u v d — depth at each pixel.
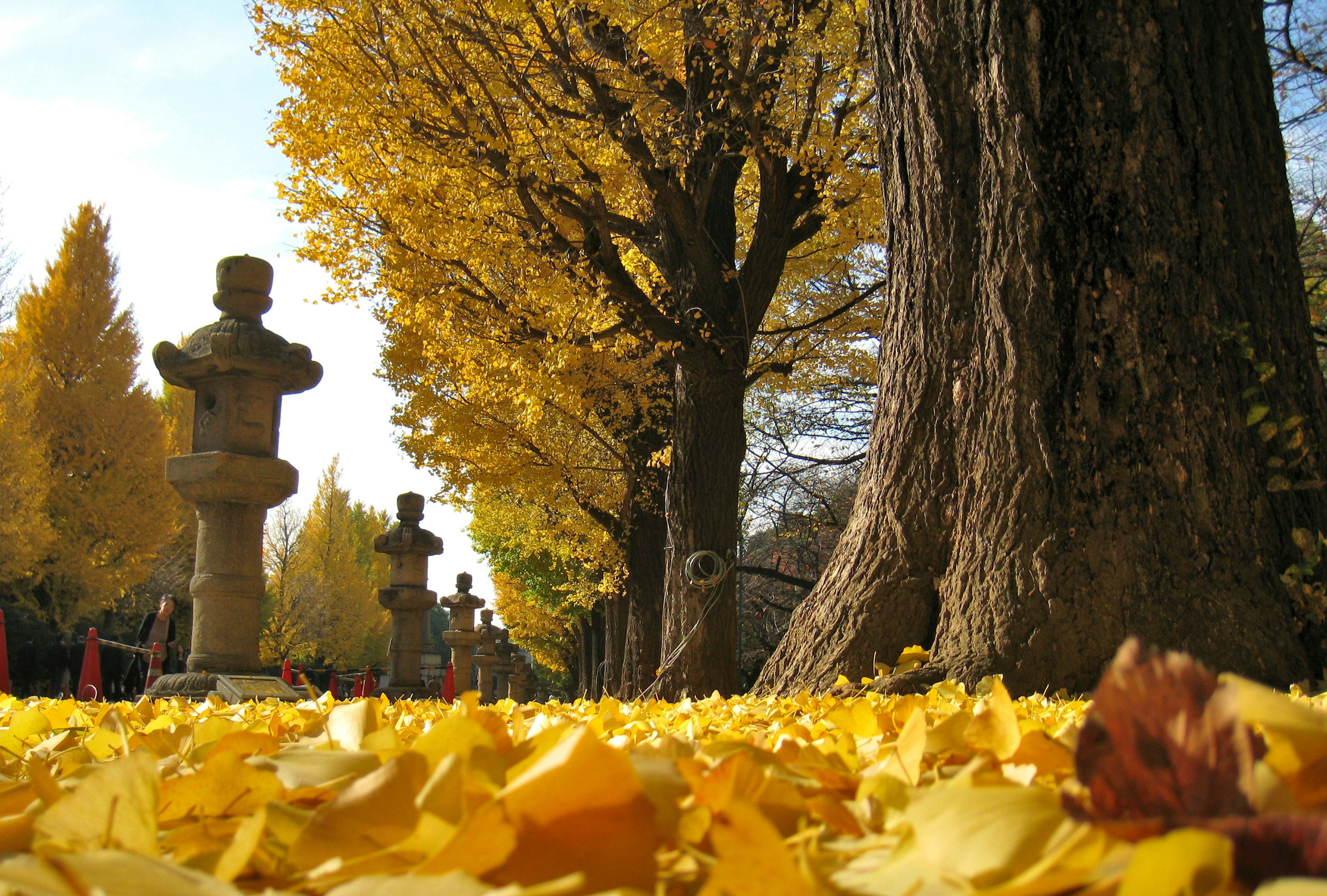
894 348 4.25
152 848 0.53
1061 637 3.47
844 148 9.75
